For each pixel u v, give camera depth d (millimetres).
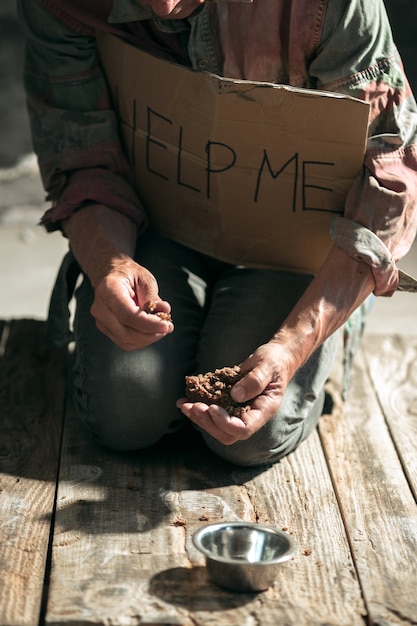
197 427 1732
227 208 1755
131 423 1707
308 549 1521
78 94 1778
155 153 1766
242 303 1776
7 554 1494
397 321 2787
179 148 1729
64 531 1546
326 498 1652
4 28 3645
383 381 2055
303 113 1607
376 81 1642
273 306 1765
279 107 1610
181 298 1803
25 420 1882
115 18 1672
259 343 1722
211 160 1707
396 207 1618
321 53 1641
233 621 1366
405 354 2168
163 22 1668
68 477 1694
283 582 1443
